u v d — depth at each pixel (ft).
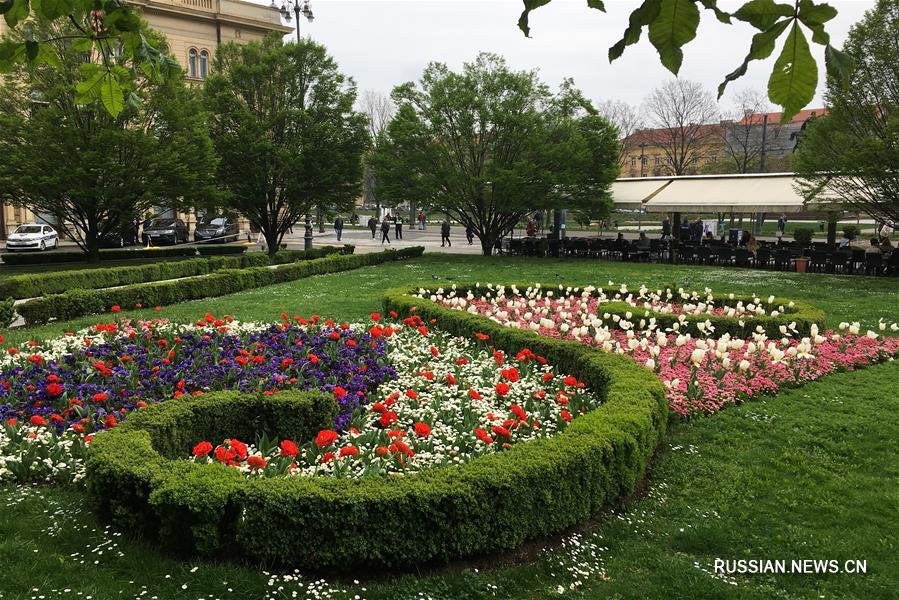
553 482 14.49
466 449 18.20
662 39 5.29
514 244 93.71
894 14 58.23
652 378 22.30
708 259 79.10
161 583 12.35
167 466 14.12
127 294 44.88
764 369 27.73
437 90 84.38
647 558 14.16
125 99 10.87
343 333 29.60
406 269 73.31
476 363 27.43
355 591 12.48
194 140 71.51
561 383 24.57
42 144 61.82
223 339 28.48
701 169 184.03
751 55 5.09
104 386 22.16
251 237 134.41
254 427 19.49
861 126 61.41
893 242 120.37
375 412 20.51
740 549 14.60
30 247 97.35
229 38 127.03
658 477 18.48
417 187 85.20
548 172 81.46
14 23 8.59
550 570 13.56
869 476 18.35
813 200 65.77
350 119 86.69
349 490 13.14
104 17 9.55
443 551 13.20
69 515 14.78
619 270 71.67
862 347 32.04
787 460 19.51
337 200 88.22
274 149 80.48
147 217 78.69
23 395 21.43
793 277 64.59
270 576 12.60
